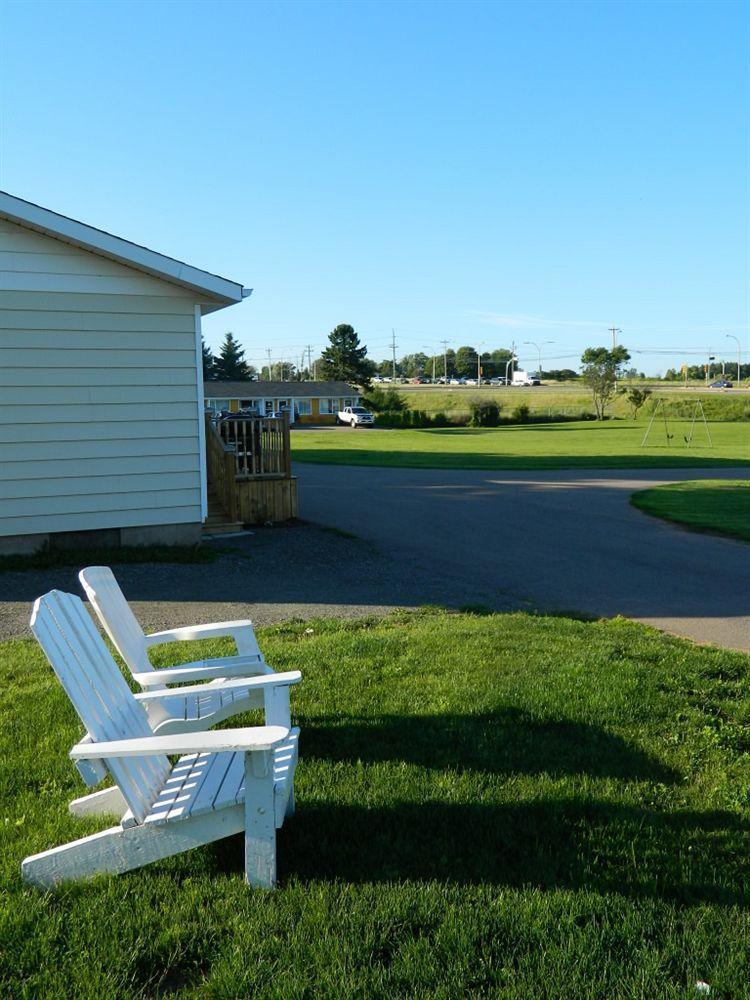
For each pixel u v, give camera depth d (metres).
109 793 4.18
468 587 10.69
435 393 114.50
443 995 2.85
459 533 15.16
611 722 5.41
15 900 3.39
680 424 67.81
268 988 2.90
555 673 6.35
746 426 63.59
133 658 4.82
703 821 4.15
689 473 27.75
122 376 12.59
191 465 13.17
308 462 33.00
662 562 12.52
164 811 3.53
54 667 3.49
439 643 7.25
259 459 15.76
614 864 3.75
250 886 3.52
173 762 4.88
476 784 4.48
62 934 3.22
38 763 4.80
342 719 5.44
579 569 11.98
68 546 12.48
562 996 2.86
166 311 12.79
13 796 4.43
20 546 12.12
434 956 3.05
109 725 3.76
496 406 73.31
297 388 81.62
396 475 27.03
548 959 3.05
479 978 2.96
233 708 4.91
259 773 3.48
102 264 12.30
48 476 12.24
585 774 4.64
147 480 12.89
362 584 10.80
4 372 11.88
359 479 25.55
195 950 3.14
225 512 15.09
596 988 2.89
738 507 18.31
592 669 6.47
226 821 3.53
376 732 5.21
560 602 9.88
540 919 3.27
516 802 4.29
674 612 9.41
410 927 3.26
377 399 86.56
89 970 3.00
